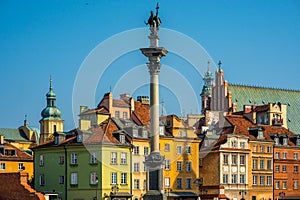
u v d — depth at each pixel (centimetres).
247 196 14600
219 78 19438
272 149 15312
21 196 11775
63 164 12631
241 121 15612
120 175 12250
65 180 12556
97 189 12069
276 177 15288
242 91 19788
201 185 14325
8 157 14562
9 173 11950
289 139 15925
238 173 14500
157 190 8031
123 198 12094
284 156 15575
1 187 12000
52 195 12138
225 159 14262
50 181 12875
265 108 17500
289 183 15538
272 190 15162
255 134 15250
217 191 14038
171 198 12800
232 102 19425
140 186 12531
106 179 12088
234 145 14500
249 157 14788
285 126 18125
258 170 14950
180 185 13125
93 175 12162
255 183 14875
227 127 15112
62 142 12775
